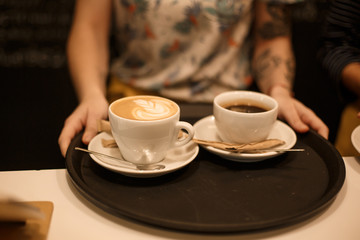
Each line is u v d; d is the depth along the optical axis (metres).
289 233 0.47
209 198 0.52
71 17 1.86
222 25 1.00
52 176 0.57
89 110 0.74
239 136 0.63
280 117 0.79
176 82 1.03
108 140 0.63
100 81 0.96
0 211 0.42
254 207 0.50
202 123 0.73
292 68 1.04
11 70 1.95
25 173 0.57
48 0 1.81
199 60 1.02
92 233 0.46
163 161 0.59
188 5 0.96
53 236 0.45
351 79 0.97
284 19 1.07
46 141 1.75
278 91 0.89
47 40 1.90
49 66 1.96
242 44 1.10
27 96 2.02
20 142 1.75
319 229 0.47
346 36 1.06
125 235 0.46
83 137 0.64
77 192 0.53
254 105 0.68
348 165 0.63
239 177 0.57
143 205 0.49
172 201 0.51
